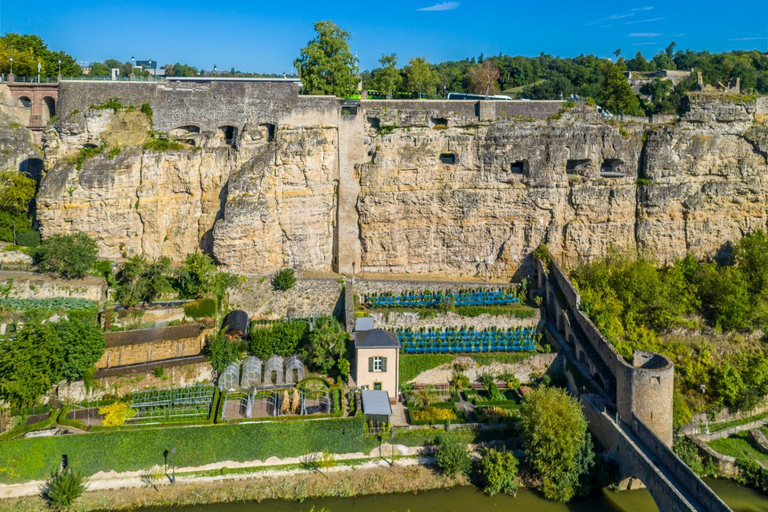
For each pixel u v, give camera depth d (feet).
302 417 207.62
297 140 271.49
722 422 233.14
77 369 209.97
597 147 287.69
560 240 293.02
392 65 401.29
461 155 284.41
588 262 294.05
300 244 281.54
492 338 257.14
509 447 211.20
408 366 242.99
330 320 248.11
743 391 234.38
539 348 255.29
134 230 268.41
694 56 577.02
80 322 217.97
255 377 227.20
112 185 261.24
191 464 199.93
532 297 281.13
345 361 232.12
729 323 266.36
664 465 188.24
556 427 197.67
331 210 286.66
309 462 204.95
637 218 296.30
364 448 207.72
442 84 481.05
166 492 193.88
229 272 265.75
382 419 210.79
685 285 280.72
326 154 276.82
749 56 547.08
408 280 278.87
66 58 376.89
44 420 201.46
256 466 202.69
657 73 497.46
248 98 272.72
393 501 195.00
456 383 242.37
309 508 190.70
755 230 300.61
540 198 286.46
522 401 230.07
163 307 244.42
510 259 293.23
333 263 292.20
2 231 263.70
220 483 198.18
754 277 278.67
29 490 190.49
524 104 286.46
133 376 218.38
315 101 275.59
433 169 285.02
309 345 242.58
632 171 293.02
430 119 282.15
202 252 277.85
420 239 291.99
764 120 295.89
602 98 352.69
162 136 270.67
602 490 201.36
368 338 229.25
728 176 296.10
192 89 271.28
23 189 270.46
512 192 287.07
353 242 288.10
